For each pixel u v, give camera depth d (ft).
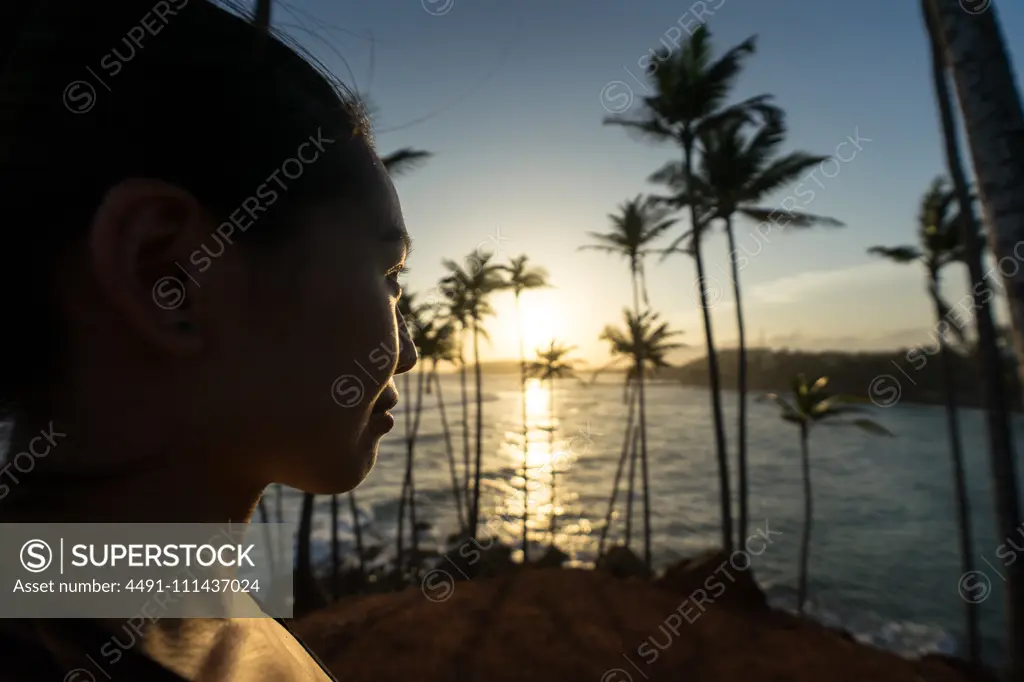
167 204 0.84
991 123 11.92
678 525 136.36
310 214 1.00
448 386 497.46
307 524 54.54
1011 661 31.99
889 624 88.94
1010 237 11.78
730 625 31.99
